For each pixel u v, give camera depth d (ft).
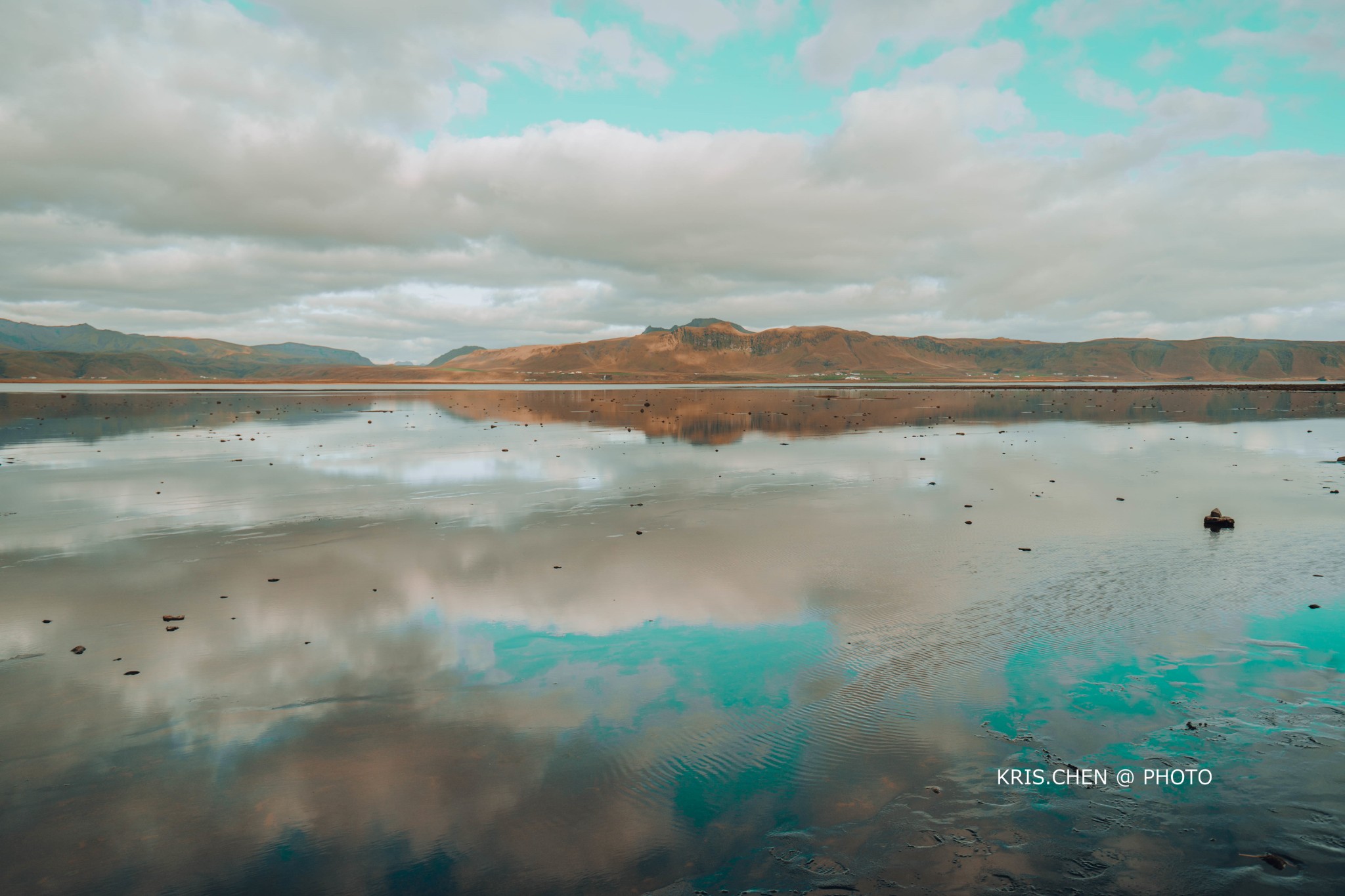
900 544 55.06
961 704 29.01
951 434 154.20
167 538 57.57
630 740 26.50
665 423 187.62
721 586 44.68
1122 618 38.17
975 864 19.76
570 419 207.41
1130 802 22.44
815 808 22.45
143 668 32.53
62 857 20.39
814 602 41.50
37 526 62.23
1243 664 32.30
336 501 74.43
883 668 32.37
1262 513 65.57
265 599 42.06
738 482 86.69
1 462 106.42
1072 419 205.36
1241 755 25.03
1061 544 54.85
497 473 94.63
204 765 24.94
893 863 19.85
